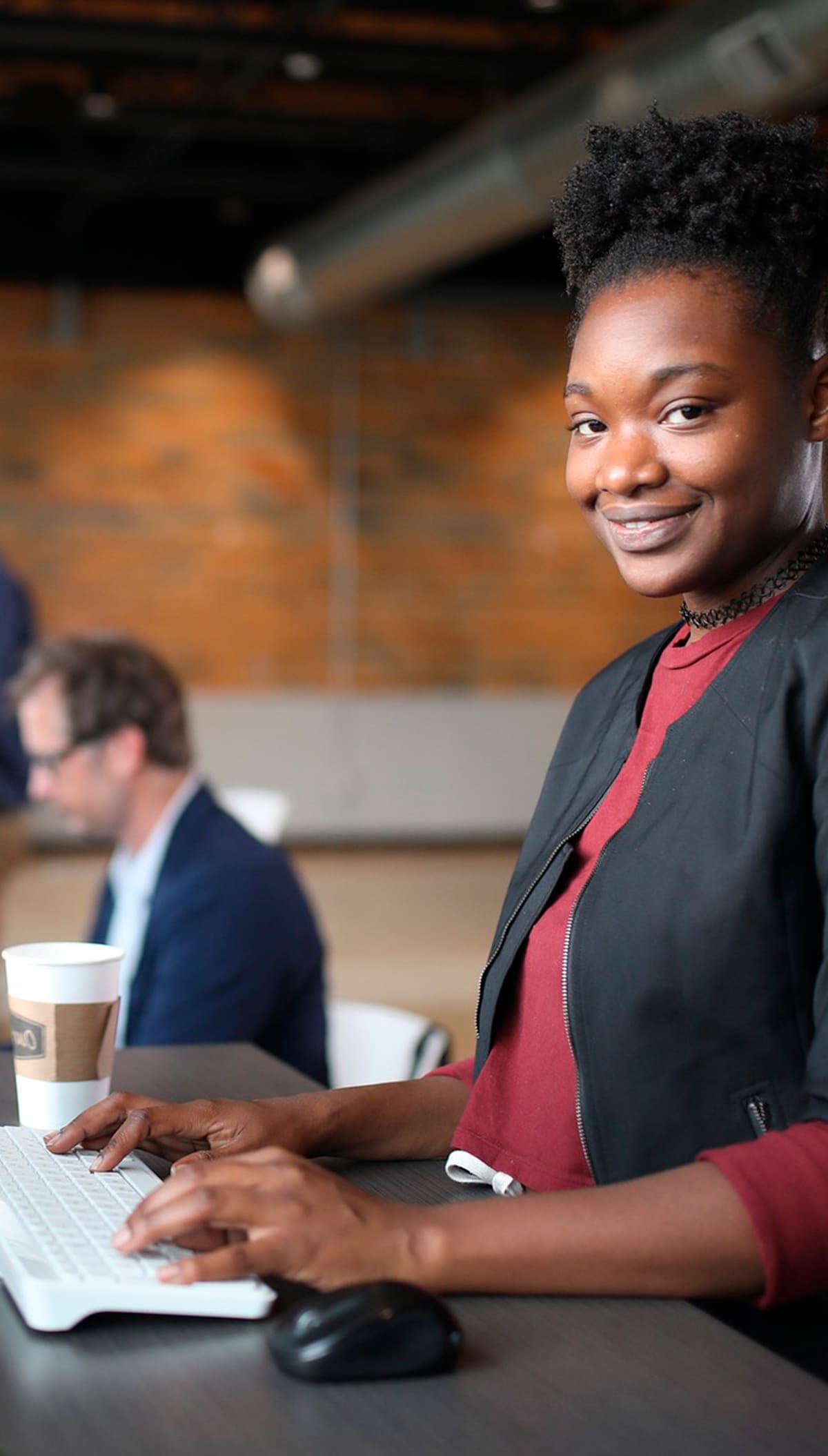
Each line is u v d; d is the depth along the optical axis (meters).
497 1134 1.05
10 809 4.64
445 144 6.34
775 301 0.90
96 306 8.96
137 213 8.66
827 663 0.90
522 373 9.48
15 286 8.84
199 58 6.76
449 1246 0.81
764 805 0.90
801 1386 0.74
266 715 9.16
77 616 9.01
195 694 9.09
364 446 9.34
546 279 8.94
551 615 9.60
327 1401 0.72
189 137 7.48
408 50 6.15
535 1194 0.84
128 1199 0.94
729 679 0.95
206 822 2.10
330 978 5.52
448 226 6.20
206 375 9.10
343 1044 2.08
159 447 9.07
